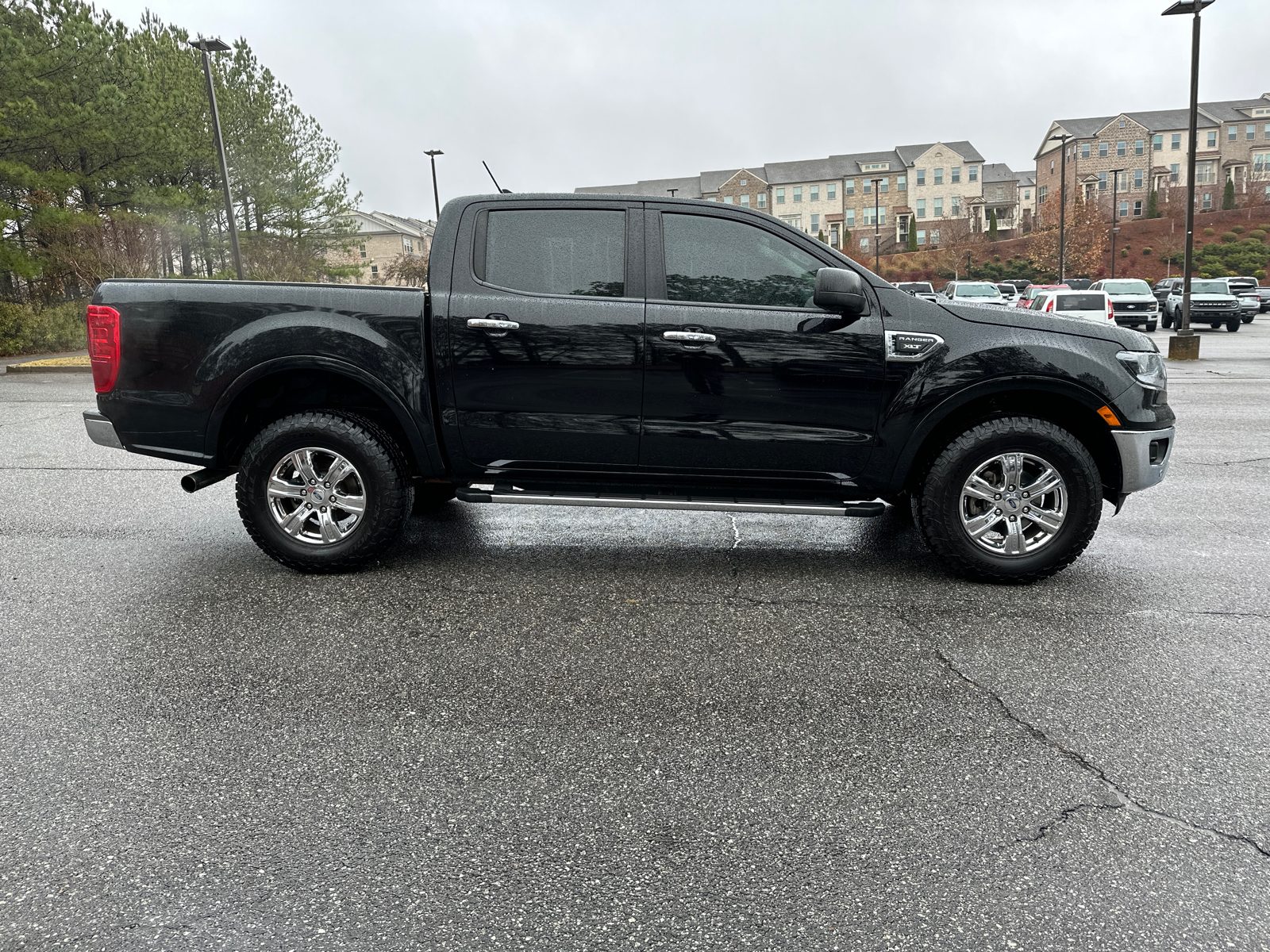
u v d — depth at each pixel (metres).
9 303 21.69
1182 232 77.88
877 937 1.99
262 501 4.51
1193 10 17.50
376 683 3.31
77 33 21.83
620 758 2.77
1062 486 4.31
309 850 2.30
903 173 93.94
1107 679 3.33
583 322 4.33
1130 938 1.99
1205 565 4.80
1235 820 2.43
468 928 2.02
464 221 4.46
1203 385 14.42
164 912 2.06
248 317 4.40
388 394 4.38
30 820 2.42
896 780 2.64
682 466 4.48
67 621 3.93
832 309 4.20
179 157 25.52
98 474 7.32
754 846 2.32
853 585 4.46
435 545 5.21
